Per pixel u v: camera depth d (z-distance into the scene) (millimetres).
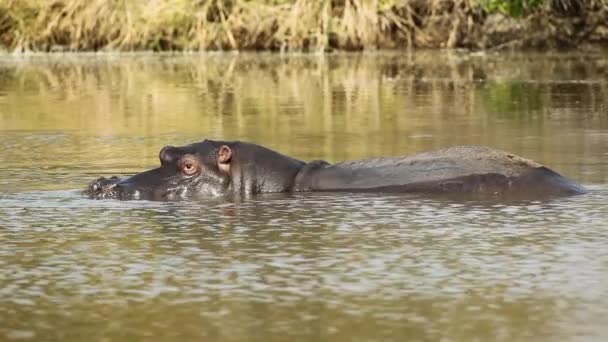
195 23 101438
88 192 30703
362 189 30422
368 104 57969
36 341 17469
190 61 91062
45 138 44969
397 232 25156
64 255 23219
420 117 51531
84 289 20531
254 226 26078
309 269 21797
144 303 19562
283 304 19391
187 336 17625
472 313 18734
